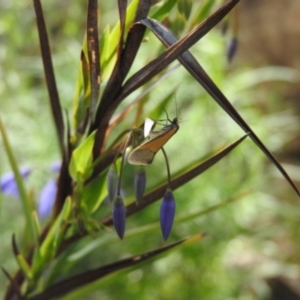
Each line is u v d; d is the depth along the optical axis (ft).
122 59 1.23
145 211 2.61
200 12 1.40
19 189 1.42
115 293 2.75
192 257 2.68
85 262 2.71
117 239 1.48
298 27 3.60
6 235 2.61
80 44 2.97
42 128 2.67
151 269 2.74
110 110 1.26
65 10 3.21
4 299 1.48
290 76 3.39
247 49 3.63
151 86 1.37
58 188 1.37
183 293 2.80
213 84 1.14
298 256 3.17
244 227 2.81
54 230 1.38
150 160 1.17
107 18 3.01
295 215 3.19
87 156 1.29
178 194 2.59
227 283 2.84
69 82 2.72
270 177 3.14
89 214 1.34
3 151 2.64
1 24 2.69
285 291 3.17
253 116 2.80
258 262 2.93
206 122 2.72
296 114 3.46
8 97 2.72
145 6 1.20
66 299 1.47
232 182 2.69
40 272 1.41
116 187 1.24
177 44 1.15
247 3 3.66
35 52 3.02
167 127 1.14
